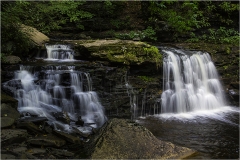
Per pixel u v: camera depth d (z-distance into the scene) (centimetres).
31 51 977
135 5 1408
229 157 598
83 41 1058
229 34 1345
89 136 651
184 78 988
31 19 1266
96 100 814
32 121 637
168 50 1054
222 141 684
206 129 766
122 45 951
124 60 894
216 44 1212
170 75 955
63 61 926
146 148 564
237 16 1398
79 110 795
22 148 538
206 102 992
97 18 1341
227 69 1099
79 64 862
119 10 1391
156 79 938
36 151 538
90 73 817
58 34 1274
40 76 795
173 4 1415
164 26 1272
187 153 593
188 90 980
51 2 1366
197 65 1026
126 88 859
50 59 964
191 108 967
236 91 1066
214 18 1380
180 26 1272
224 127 786
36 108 734
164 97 926
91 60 924
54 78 782
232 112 950
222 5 1373
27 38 946
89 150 558
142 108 894
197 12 1380
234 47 1181
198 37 1322
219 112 951
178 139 691
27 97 742
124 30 1343
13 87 742
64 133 610
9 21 914
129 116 852
